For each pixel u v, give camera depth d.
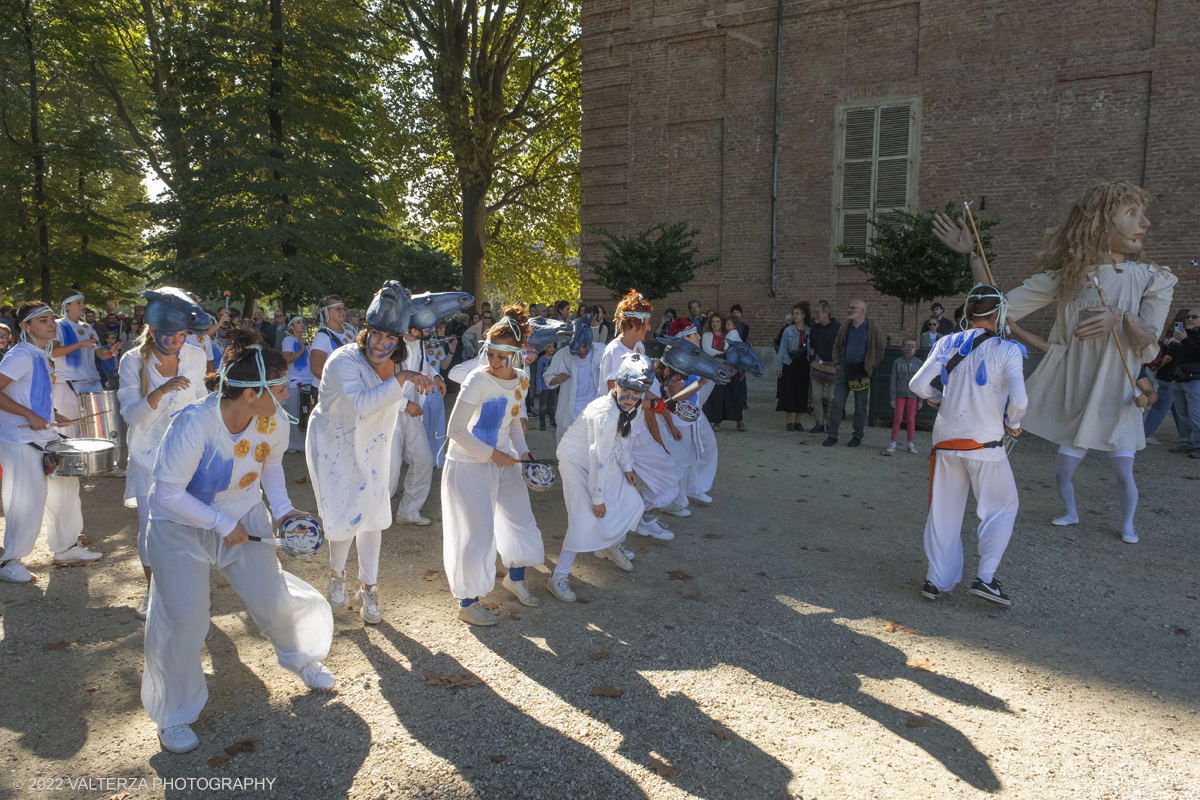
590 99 17.64
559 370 6.71
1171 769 2.88
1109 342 5.68
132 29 23.14
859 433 9.55
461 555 4.04
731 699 3.37
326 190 17.91
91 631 4.03
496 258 28.83
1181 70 12.28
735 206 16.25
